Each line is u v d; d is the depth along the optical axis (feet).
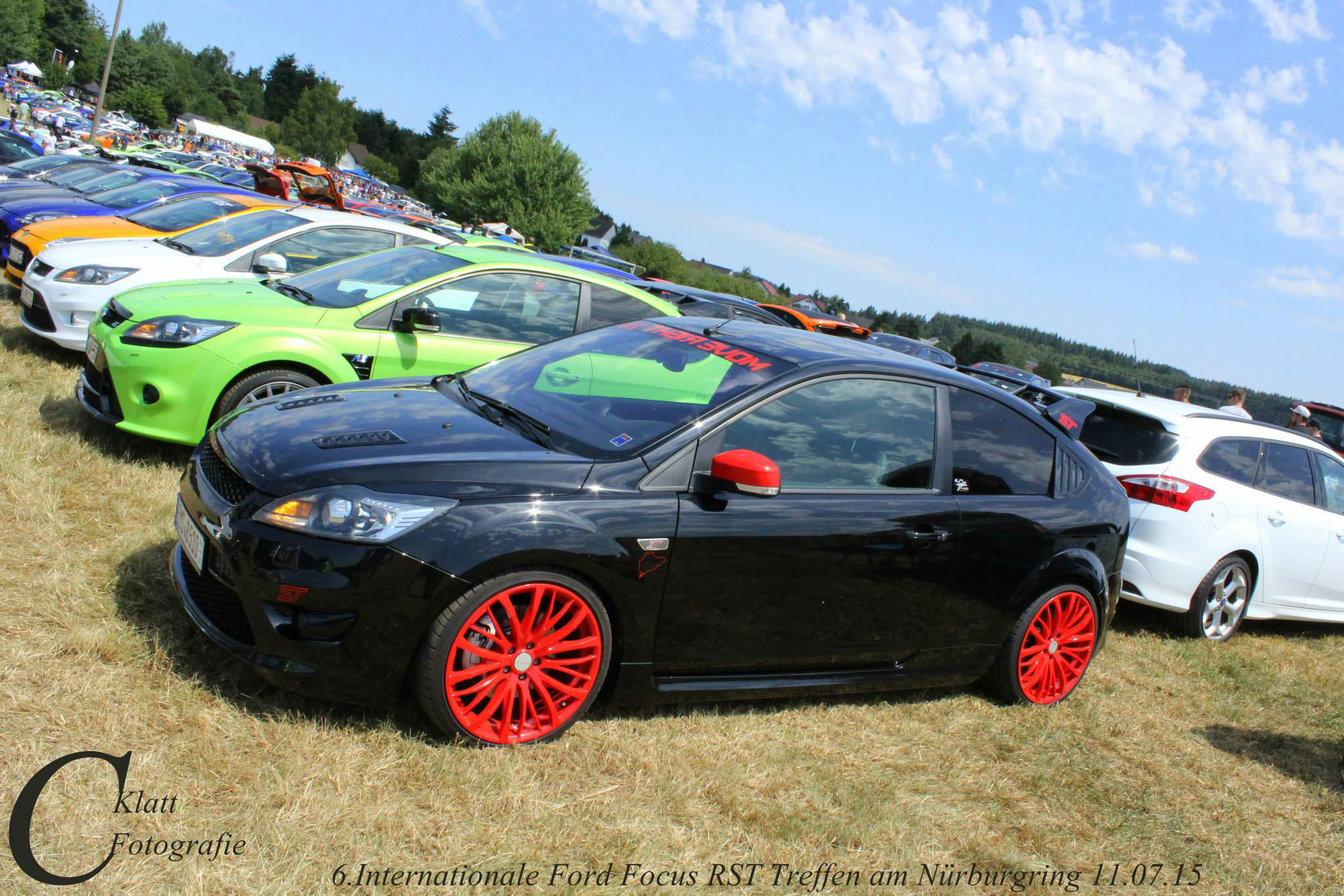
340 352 18.08
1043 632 14.53
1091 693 15.90
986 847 10.73
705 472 11.31
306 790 8.96
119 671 10.18
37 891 7.19
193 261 23.76
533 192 253.65
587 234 407.64
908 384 13.24
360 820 8.83
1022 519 13.65
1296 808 13.20
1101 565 14.66
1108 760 13.56
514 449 11.07
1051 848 11.07
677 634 11.30
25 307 23.21
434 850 8.66
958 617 13.46
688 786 10.47
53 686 9.66
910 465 12.91
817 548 11.82
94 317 22.43
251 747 9.52
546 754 10.55
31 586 11.55
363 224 26.07
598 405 12.26
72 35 321.11
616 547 10.56
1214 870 11.27
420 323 18.26
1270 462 20.76
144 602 11.79
